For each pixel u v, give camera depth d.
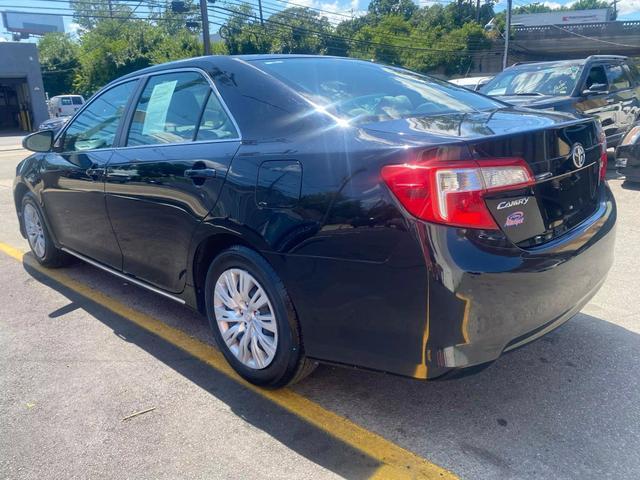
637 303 3.90
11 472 2.35
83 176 3.86
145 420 2.69
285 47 39.97
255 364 2.85
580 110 7.71
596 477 2.22
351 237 2.28
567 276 2.46
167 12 41.56
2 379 3.10
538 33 50.12
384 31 48.03
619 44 48.97
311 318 2.51
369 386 2.95
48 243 4.75
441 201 2.10
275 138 2.67
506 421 2.61
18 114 33.62
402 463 2.35
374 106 2.84
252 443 2.51
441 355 2.18
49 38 53.59
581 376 2.97
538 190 2.38
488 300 2.16
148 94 3.57
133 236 3.52
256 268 2.68
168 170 3.10
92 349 3.44
